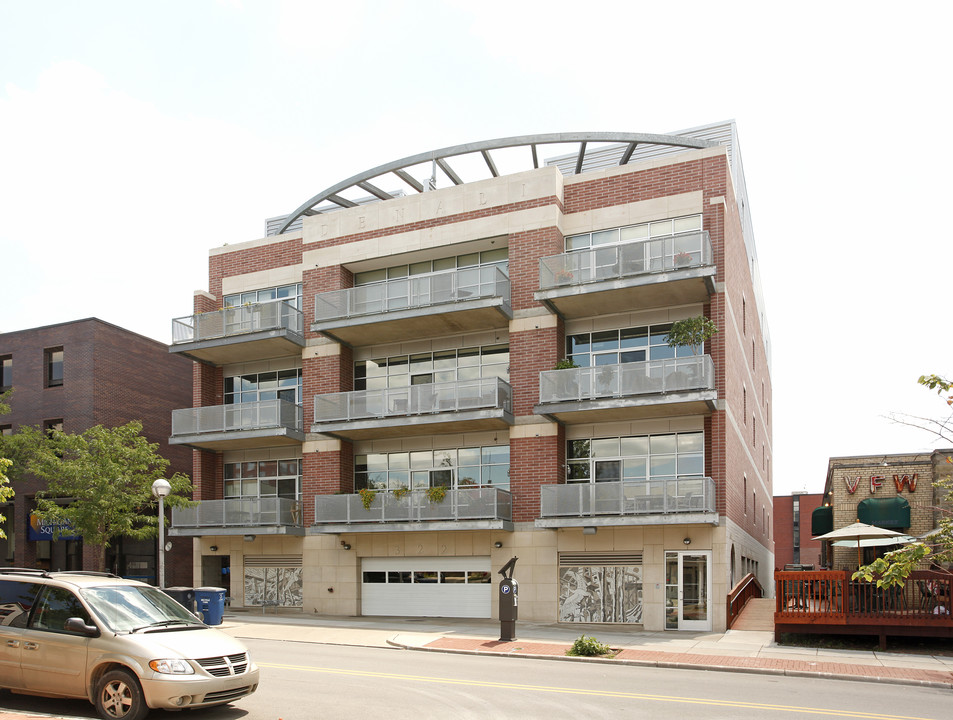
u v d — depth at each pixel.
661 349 25.84
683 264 23.83
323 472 29.53
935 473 29.38
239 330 30.53
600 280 24.70
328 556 28.91
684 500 23.11
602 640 19.72
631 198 26.38
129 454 26.62
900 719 10.71
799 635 19.33
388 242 29.42
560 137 30.59
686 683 13.55
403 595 27.73
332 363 30.03
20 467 30.73
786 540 65.25
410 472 28.91
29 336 36.53
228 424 30.42
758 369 39.00
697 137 35.44
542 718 10.47
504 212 27.61
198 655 9.91
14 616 10.80
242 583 30.64
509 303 27.08
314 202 34.75
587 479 26.23
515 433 26.55
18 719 9.18
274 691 12.33
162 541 18.83
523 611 25.53
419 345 29.53
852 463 31.16
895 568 11.81
